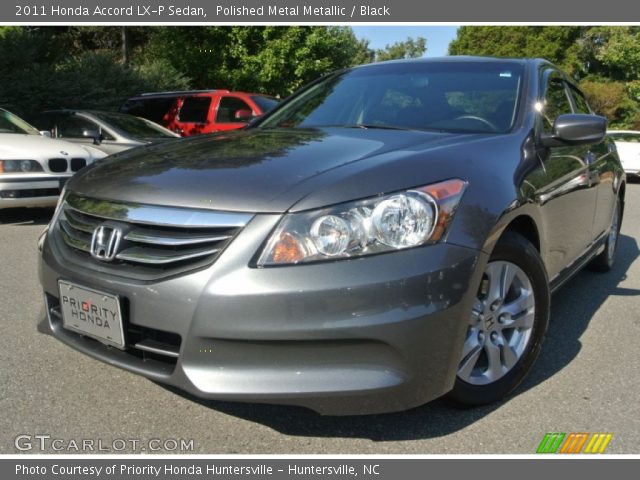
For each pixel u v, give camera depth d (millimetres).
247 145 2725
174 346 2184
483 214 2258
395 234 2057
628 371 3006
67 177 6797
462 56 3803
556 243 3039
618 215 4965
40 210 7695
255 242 2043
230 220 2082
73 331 2434
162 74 17359
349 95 3596
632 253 5832
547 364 3078
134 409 2555
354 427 2438
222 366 2076
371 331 1998
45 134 8055
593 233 3916
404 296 2020
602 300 4199
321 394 2020
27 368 2908
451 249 2123
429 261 2068
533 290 2650
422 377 2088
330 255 2025
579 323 3711
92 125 9078
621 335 3514
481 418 2510
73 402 2602
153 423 2455
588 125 2877
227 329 2027
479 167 2434
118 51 25531
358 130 2990
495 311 2518
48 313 2604
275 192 2123
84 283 2297
